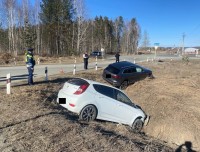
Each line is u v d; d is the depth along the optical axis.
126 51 120.25
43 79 17.62
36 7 67.56
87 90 9.66
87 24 63.44
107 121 10.47
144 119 11.84
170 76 23.73
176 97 15.09
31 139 6.61
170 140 11.42
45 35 72.12
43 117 8.47
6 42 67.12
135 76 18.95
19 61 37.03
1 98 10.80
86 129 7.75
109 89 10.40
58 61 41.47
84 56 27.53
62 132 7.21
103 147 6.45
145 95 15.89
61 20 66.81
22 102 10.40
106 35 109.06
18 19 65.12
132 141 7.48
